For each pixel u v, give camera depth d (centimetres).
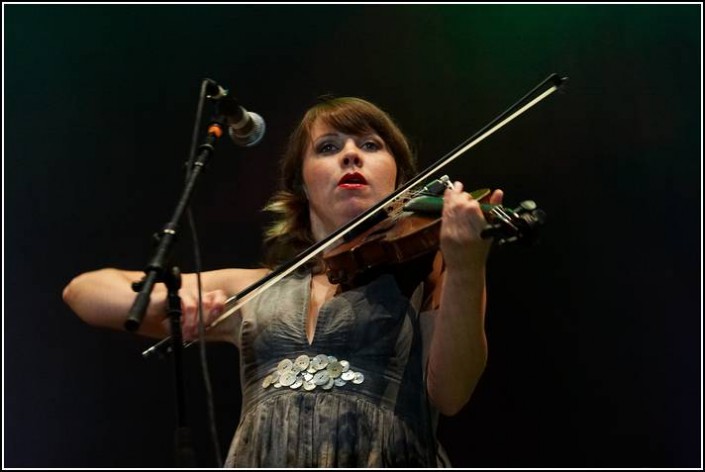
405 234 559
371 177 623
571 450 891
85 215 986
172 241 518
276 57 1015
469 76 992
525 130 966
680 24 974
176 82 1012
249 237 973
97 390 946
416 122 987
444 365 529
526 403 903
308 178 639
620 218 941
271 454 533
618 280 925
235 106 610
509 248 932
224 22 1021
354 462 526
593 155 958
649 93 965
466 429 900
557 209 948
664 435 885
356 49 1012
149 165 997
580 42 984
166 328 600
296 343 570
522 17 996
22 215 980
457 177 965
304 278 611
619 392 899
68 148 996
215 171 984
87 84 1009
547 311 921
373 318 569
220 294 562
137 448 934
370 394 547
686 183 942
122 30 1018
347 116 645
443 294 525
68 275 974
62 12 1016
